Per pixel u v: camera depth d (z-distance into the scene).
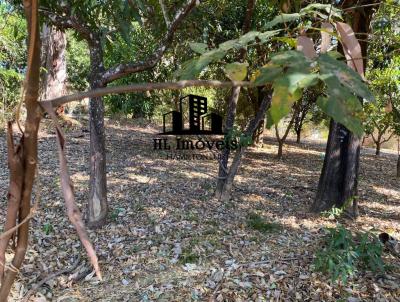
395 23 2.61
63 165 0.56
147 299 2.37
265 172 6.17
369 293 2.44
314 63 0.45
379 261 2.64
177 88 0.52
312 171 6.50
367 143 11.84
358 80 0.44
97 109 3.21
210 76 3.83
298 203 4.45
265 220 3.75
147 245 3.07
